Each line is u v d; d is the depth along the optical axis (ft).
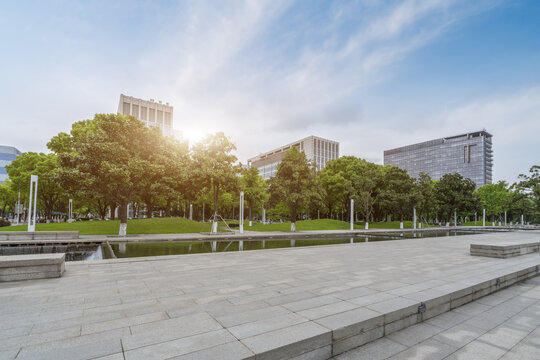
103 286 19.81
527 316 16.07
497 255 34.42
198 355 9.17
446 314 16.29
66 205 152.56
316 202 107.76
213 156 89.25
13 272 21.58
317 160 423.23
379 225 154.71
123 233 70.79
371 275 23.24
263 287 19.21
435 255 36.76
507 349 12.03
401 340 12.71
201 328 11.54
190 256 34.83
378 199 146.82
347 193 154.92
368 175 143.64
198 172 84.12
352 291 17.76
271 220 250.78
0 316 13.70
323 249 43.73
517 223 259.39
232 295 17.24
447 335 13.35
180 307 14.93
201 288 19.07
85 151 67.67
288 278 22.15
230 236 70.18
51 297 17.08
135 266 27.96
